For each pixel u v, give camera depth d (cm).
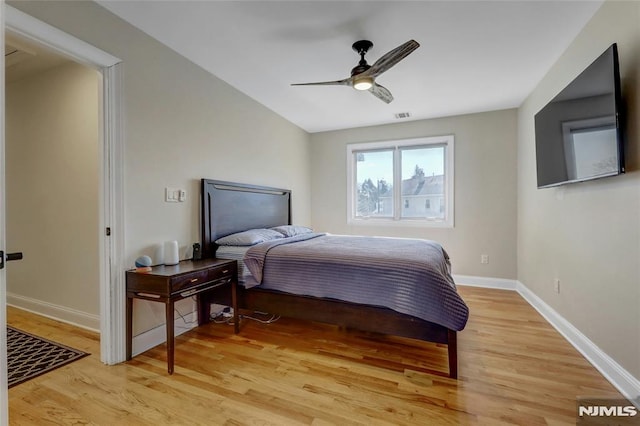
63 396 168
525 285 358
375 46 242
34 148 289
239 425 146
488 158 405
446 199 429
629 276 169
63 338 242
